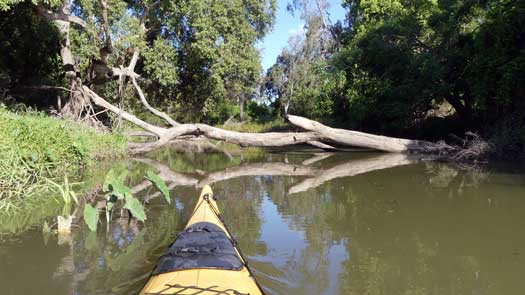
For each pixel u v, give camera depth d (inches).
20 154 413.1
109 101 1024.2
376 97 932.0
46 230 306.0
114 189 322.0
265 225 336.5
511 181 510.6
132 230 312.8
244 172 627.2
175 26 967.0
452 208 385.1
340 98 1062.4
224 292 163.6
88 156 570.3
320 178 567.8
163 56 966.4
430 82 863.7
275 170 645.3
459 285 224.8
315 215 369.1
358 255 267.7
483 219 347.9
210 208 289.9
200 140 1235.2
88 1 735.7
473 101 840.9
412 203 408.8
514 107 728.3
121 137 729.6
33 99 922.1
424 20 909.8
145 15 923.4
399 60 909.2
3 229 310.7
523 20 685.3
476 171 590.9
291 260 257.6
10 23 792.3
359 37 996.6
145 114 1155.3
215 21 992.2
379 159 748.0
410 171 606.2
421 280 230.8
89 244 280.8
